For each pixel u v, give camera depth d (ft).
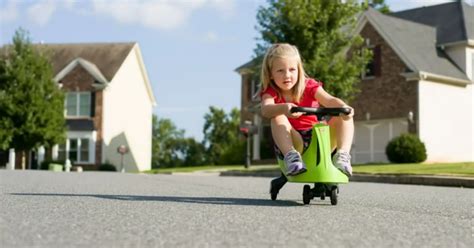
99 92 128.88
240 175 69.10
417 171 52.95
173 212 14.60
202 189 27.32
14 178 37.76
